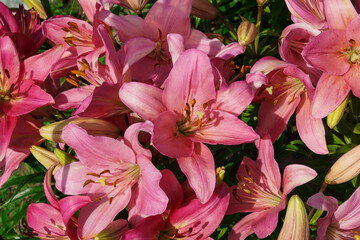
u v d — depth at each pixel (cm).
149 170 72
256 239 89
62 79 112
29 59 83
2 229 113
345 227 79
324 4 76
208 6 88
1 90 83
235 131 74
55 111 88
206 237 74
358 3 79
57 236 80
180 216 75
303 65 80
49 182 78
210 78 74
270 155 78
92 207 76
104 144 73
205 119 76
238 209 80
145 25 80
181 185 76
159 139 73
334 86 76
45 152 81
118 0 84
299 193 88
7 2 134
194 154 75
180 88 74
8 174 86
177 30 81
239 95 74
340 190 89
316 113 76
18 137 83
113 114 78
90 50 84
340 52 77
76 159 79
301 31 79
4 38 82
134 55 76
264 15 110
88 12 84
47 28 85
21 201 119
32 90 81
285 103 82
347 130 90
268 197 81
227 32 112
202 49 82
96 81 81
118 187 77
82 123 76
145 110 73
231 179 92
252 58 93
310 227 83
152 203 72
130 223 76
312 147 79
